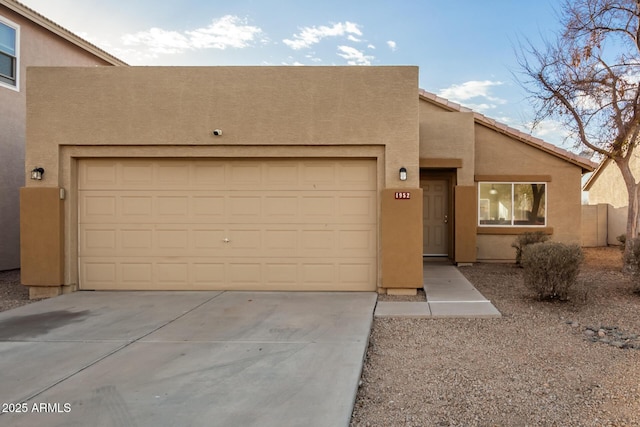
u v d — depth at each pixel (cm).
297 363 434
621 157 1018
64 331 551
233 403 347
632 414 332
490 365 441
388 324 592
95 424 315
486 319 609
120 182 800
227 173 796
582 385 388
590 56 1002
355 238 784
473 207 1140
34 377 403
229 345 491
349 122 760
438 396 372
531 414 338
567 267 684
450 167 1141
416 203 747
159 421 319
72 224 793
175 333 539
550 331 551
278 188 791
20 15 1145
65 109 776
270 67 767
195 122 771
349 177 785
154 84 774
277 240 791
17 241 1157
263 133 767
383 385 398
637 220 995
